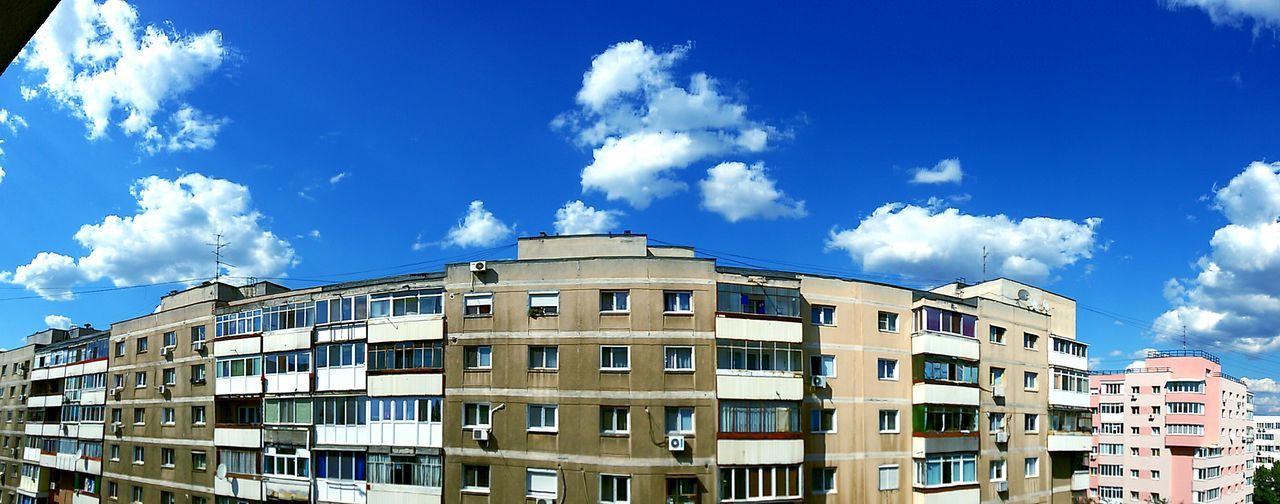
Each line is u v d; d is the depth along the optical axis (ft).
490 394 124.67
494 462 122.83
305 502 138.72
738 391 120.67
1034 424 163.32
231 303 159.33
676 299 122.31
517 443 122.01
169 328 175.22
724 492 118.21
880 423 136.56
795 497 122.11
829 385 132.46
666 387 118.93
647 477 116.26
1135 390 334.44
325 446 137.39
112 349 193.98
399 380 130.31
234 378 153.79
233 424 153.17
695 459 117.50
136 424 180.34
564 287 123.75
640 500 115.75
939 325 143.95
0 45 16.19
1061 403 169.58
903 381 140.26
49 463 212.84
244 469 151.12
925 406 138.10
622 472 116.78
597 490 117.29
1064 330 181.16
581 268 123.44
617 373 119.75
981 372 152.56
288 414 144.56
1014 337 161.07
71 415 208.23
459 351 127.44
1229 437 342.85
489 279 127.75
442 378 127.44
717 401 119.44
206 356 162.71
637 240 131.54
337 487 135.33
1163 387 326.85
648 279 121.80
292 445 142.10
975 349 149.38
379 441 131.23
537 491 120.78
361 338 136.26
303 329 143.54
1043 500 161.79
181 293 175.94
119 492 181.88
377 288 136.36
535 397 122.21
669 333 120.37
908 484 137.28
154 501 170.71
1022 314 163.94
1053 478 167.02
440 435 126.52
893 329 141.59
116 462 184.55
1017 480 155.74
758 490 119.96
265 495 144.97
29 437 228.63
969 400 146.30
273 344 147.54
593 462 118.01
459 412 126.11
